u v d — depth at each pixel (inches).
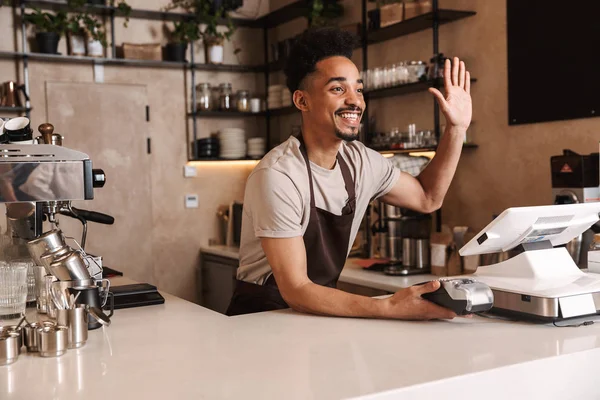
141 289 80.9
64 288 61.3
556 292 62.0
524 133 129.2
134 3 190.5
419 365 49.8
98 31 177.3
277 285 73.7
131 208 191.2
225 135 195.8
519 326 62.7
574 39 118.0
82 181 64.4
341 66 71.2
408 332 60.5
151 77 193.2
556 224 68.3
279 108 193.5
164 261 196.7
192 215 201.0
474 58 139.6
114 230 189.0
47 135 76.0
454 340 57.4
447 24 146.0
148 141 193.2
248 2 207.5
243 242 82.4
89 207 185.5
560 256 70.5
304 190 72.8
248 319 68.0
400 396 44.4
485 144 138.3
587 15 115.4
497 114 135.1
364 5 162.1
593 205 69.1
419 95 152.7
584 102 116.7
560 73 121.0
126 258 190.9
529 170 128.5
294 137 77.2
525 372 50.4
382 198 85.0
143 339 60.0
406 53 157.6
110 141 187.9
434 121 146.9
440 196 82.8
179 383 46.4
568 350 53.9
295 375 47.8
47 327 56.1
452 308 61.6
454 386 46.8
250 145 197.9
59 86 180.9
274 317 68.6
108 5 183.8
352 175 78.8
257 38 212.1
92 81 185.3
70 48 177.9
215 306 195.3
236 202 195.5
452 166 80.4
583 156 100.6
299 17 196.4
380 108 167.2
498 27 133.6
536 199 127.2
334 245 79.3
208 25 193.0
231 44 207.6
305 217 74.9
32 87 177.6
